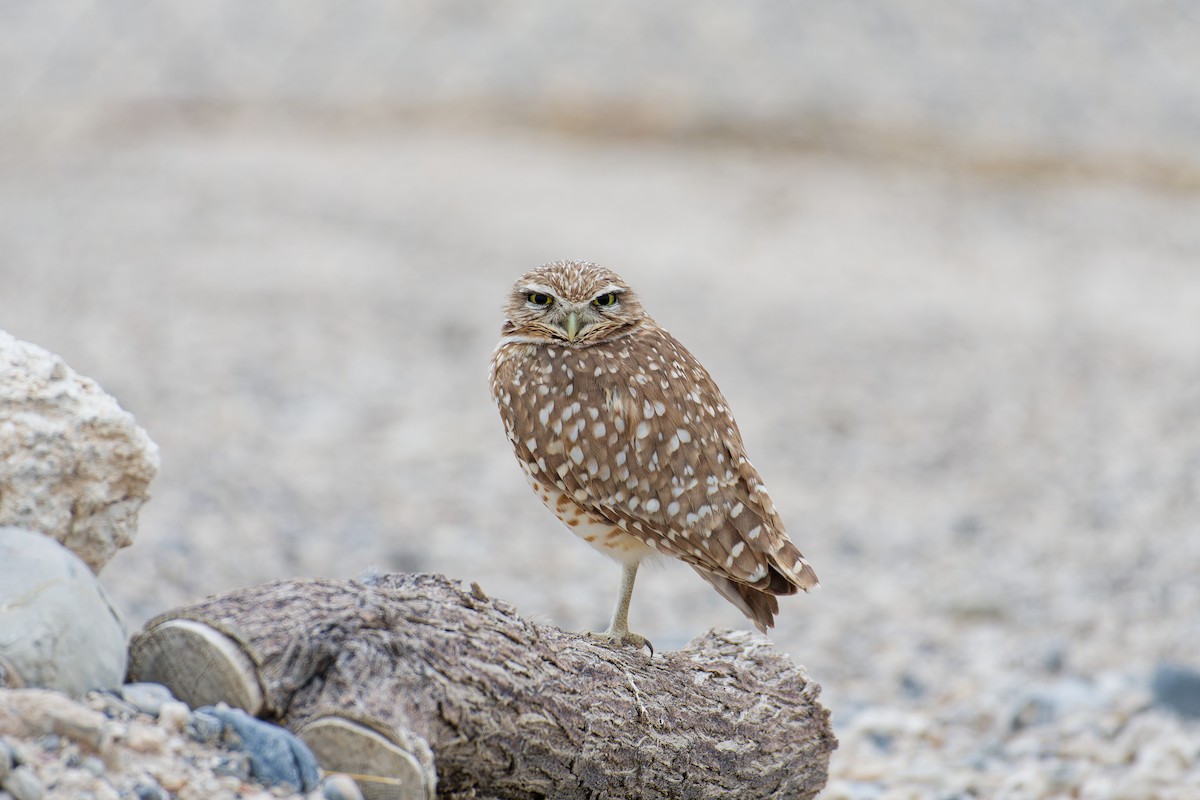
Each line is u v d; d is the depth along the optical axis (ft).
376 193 103.30
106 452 14.60
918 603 40.27
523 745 14.83
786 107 125.80
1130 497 49.19
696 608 40.40
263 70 144.25
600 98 127.24
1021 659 34.81
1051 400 63.62
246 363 62.13
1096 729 28.94
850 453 56.08
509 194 105.29
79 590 13.14
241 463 48.98
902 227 103.50
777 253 94.02
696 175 114.93
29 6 167.32
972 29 145.28
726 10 140.56
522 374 18.98
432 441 54.13
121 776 11.96
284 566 40.09
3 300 71.61
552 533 46.32
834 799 25.44
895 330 75.56
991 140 124.26
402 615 14.42
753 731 17.15
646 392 18.24
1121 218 111.24
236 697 13.47
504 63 135.54
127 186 102.27
